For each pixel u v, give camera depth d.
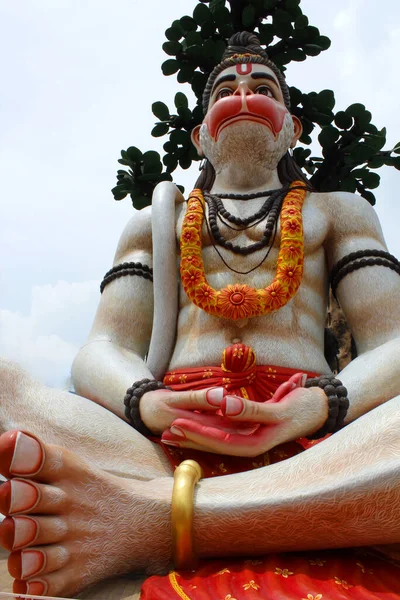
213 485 3.25
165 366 4.08
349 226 4.29
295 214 4.13
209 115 4.54
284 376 3.83
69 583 3.04
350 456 3.18
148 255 4.45
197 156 5.64
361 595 2.86
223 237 4.17
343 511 3.07
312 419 3.50
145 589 2.96
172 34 5.66
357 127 5.39
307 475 3.18
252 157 4.46
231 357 3.77
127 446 3.56
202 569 3.10
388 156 5.41
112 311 4.29
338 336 5.17
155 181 5.68
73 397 3.69
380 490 3.04
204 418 3.51
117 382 3.87
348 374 3.80
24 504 2.96
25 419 3.53
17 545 2.94
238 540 3.13
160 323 4.08
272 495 3.14
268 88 4.61
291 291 3.94
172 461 3.61
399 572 3.10
